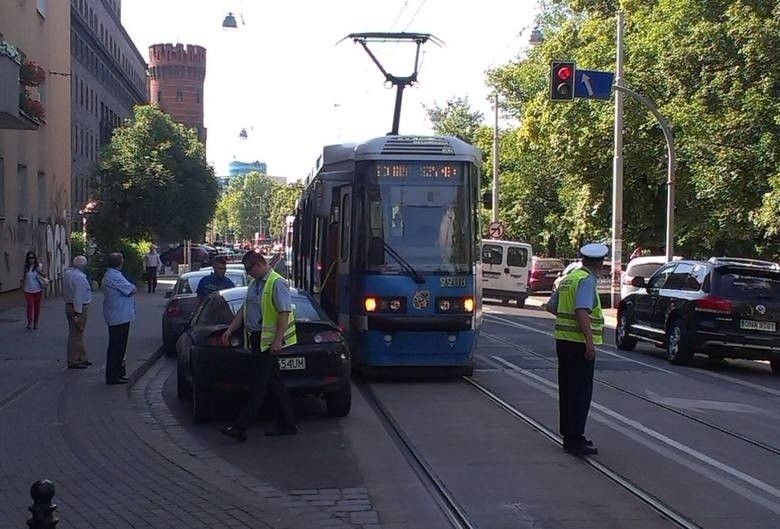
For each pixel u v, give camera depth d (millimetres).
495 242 34500
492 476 7879
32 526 4098
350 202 13805
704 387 13641
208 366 9984
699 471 8164
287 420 9633
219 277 14617
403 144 13664
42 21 30109
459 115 63875
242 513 6555
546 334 21688
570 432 8797
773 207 21562
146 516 6480
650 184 34562
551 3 49094
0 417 10125
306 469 8102
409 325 13117
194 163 55375
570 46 35594
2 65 18188
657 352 18906
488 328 23391
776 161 22344
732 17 22625
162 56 113312
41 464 8055
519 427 10070
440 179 13594
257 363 9375
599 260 8820
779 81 21953
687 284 16797
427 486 7516
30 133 28906
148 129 54125
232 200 172625
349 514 6703
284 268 35531
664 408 11555
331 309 14695
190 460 8305
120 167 52500
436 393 12453
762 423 10680
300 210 21469
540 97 35688
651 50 28828
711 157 24172
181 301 17234
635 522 6559
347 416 10758
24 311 25844
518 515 6703
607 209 36531
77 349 14078
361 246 13406
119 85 85875
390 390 12703
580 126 33125
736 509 6949
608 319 28750
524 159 47844
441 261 13359
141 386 13398
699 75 23641
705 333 15820
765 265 16625
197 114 115812
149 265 38688
